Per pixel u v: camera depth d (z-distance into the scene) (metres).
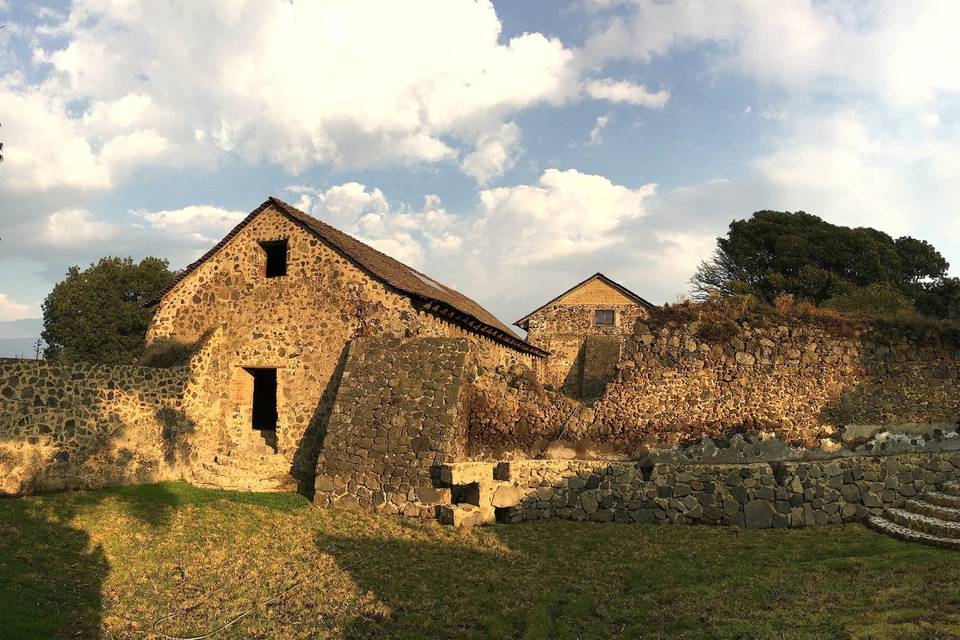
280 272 18.06
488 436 13.35
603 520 11.93
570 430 13.32
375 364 14.01
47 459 11.76
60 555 8.59
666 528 11.27
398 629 6.88
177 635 6.66
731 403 13.03
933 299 34.53
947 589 6.90
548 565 9.10
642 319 13.90
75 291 32.12
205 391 15.29
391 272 17.00
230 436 15.79
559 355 31.94
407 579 8.42
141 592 7.75
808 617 6.46
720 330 13.39
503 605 7.54
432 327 15.66
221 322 16.39
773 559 9.03
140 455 13.43
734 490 11.55
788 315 13.45
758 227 38.25
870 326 13.16
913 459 11.41
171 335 16.62
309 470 14.95
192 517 11.17
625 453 13.04
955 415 12.53
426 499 11.97
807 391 12.91
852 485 11.34
